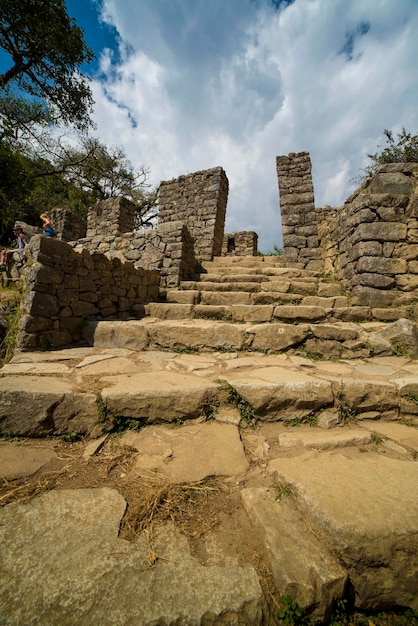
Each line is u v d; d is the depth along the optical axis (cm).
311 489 123
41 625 76
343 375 237
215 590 87
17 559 93
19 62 1088
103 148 1841
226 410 195
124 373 235
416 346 301
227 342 318
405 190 410
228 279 577
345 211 491
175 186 891
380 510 111
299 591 88
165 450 159
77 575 89
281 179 709
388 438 178
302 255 664
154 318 420
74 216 1109
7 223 1064
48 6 952
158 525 111
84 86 1212
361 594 95
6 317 333
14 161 1033
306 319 370
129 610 80
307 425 192
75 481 135
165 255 576
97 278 375
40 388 183
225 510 121
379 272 401
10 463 146
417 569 97
